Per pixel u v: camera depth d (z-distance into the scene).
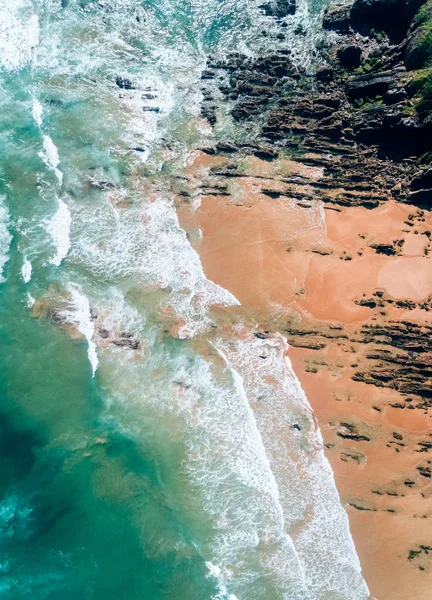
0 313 39.25
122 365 38.09
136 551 33.31
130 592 32.41
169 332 39.34
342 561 33.00
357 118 47.12
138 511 34.34
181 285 41.16
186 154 47.00
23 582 32.28
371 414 37.22
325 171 46.28
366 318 40.16
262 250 42.81
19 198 43.69
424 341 38.97
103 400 37.09
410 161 45.56
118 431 36.38
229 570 32.69
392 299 40.66
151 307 40.19
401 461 35.88
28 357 38.12
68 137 47.12
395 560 33.09
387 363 38.66
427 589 32.41
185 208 44.41
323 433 36.66
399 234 43.50
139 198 44.66
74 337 38.81
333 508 34.44
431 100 44.00
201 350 38.88
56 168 45.34
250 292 41.16
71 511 34.34
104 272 41.34
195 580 32.50
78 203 43.97
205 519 34.00
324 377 38.38
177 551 33.22
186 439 36.03
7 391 37.12
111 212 43.78
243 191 45.41
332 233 43.69
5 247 41.53
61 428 36.34
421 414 37.22
